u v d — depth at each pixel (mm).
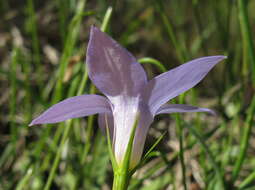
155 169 151
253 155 190
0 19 261
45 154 193
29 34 258
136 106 87
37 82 229
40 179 172
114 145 90
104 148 178
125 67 82
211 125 208
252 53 141
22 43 240
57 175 185
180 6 270
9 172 191
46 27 264
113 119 92
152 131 205
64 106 83
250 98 171
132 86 85
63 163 186
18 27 262
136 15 270
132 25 203
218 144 188
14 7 284
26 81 193
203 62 79
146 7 273
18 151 198
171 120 213
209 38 268
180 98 130
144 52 265
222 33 197
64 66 158
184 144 186
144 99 86
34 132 206
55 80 208
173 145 188
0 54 240
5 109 218
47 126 170
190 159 175
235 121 169
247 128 140
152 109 88
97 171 172
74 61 154
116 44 78
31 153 187
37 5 283
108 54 79
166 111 90
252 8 300
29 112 198
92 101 87
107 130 90
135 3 277
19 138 202
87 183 168
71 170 180
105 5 172
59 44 262
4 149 203
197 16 193
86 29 250
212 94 247
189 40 267
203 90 252
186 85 84
